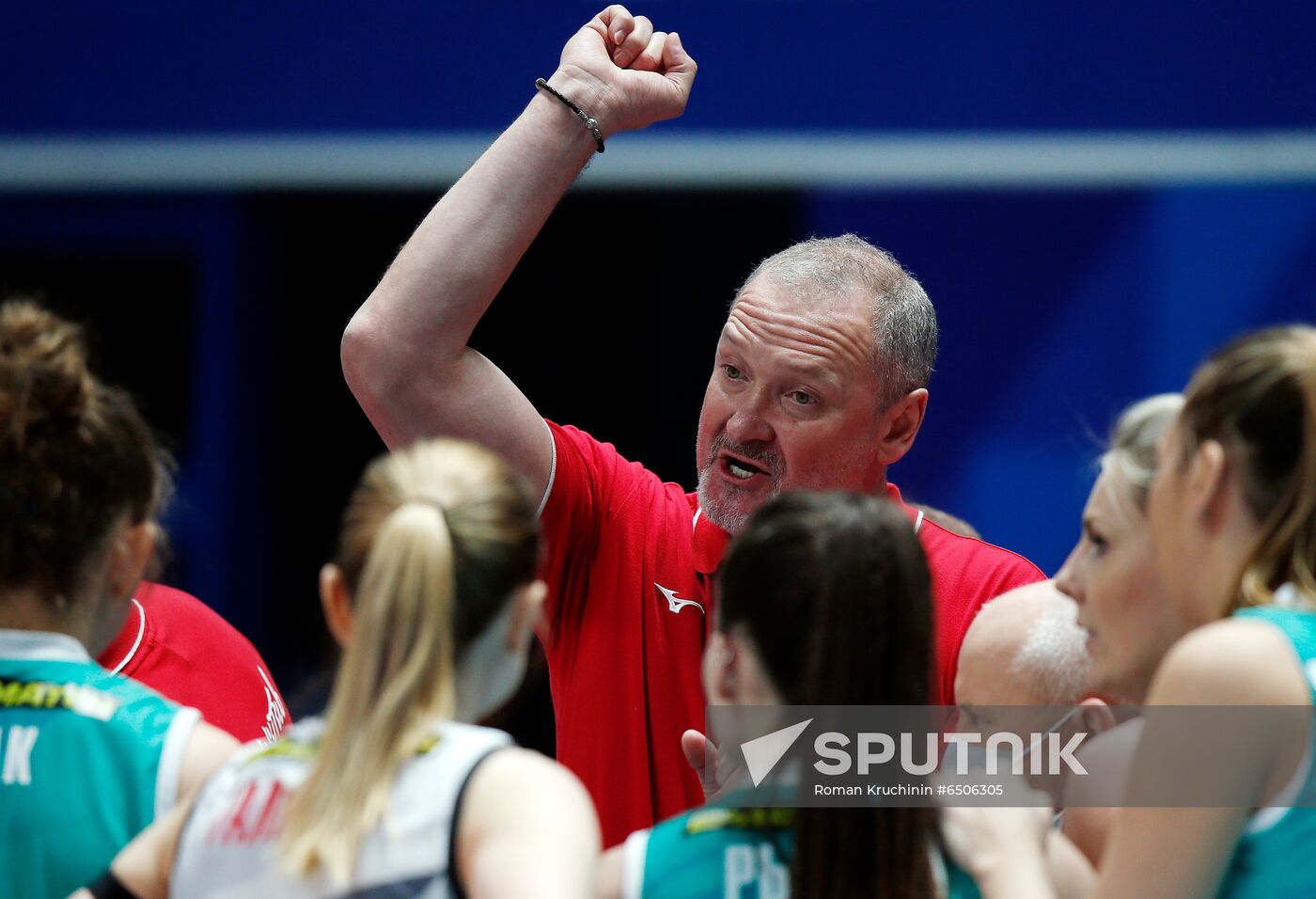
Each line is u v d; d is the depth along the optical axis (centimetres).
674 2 1733
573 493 802
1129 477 597
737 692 514
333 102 1761
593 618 799
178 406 1845
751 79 1730
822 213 1769
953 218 1755
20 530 543
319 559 1864
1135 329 1741
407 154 1753
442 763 474
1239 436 521
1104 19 1711
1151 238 1730
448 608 490
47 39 1781
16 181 1792
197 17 1767
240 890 471
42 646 555
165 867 497
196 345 1842
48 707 545
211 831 488
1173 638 595
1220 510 527
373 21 1752
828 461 785
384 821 466
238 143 1773
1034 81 1717
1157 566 589
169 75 1777
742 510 785
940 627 787
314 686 591
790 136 1731
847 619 492
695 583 800
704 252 1800
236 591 1847
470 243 758
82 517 550
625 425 1830
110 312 1838
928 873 491
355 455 1869
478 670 510
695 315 1812
